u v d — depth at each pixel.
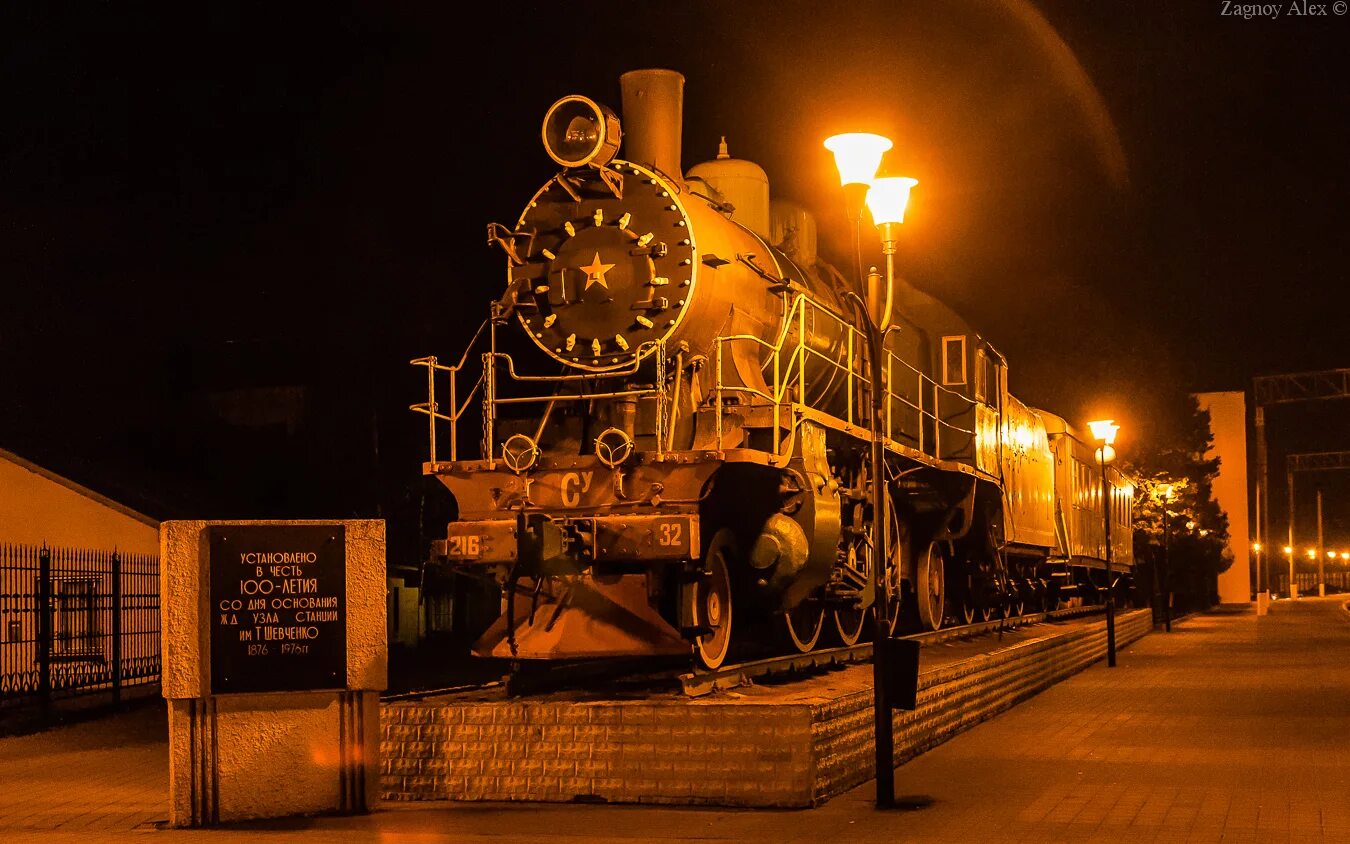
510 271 12.55
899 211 10.99
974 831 8.94
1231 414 70.31
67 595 18.50
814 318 14.82
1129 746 13.05
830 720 10.21
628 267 12.11
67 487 21.03
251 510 28.30
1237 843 8.52
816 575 12.75
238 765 9.82
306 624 9.98
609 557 10.90
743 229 14.05
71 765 13.05
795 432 12.36
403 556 31.17
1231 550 70.06
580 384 12.44
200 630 9.77
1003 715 15.87
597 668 13.35
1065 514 28.62
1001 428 20.95
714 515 12.09
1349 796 10.21
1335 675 21.81
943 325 19.03
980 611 22.25
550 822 9.40
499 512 11.70
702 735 9.90
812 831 8.95
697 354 12.32
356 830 9.30
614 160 12.39
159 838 9.18
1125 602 42.44
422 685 20.72
